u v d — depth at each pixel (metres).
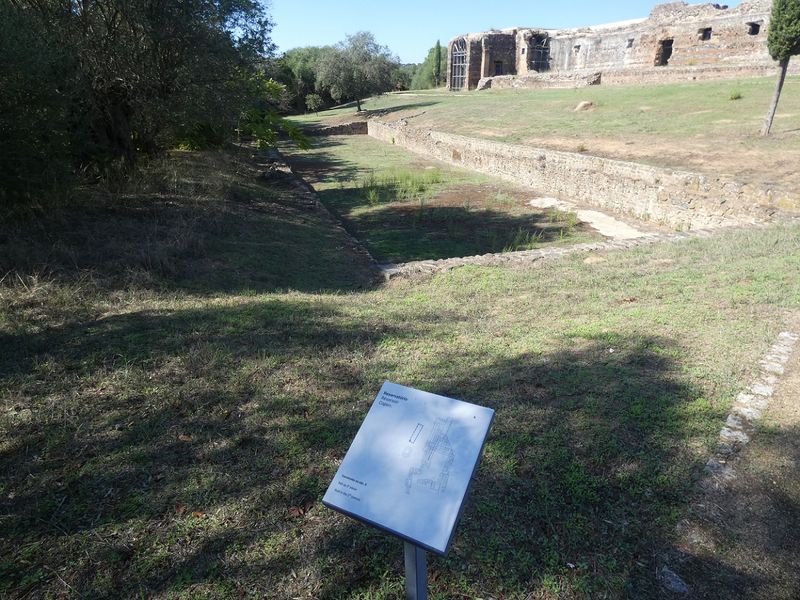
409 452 2.15
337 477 2.17
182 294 6.88
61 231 8.62
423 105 39.44
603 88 30.86
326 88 53.38
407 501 2.01
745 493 3.14
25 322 5.43
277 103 37.97
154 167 14.13
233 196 13.68
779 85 14.85
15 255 6.97
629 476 3.26
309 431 3.73
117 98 13.38
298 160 26.58
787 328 5.25
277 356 4.89
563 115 24.78
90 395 4.11
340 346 5.19
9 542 2.77
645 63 34.50
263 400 4.14
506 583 2.59
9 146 8.19
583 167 16.05
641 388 4.22
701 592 2.56
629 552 2.77
